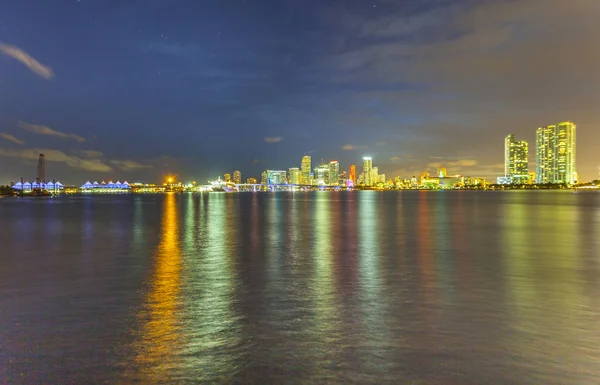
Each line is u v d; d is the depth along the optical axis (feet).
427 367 28.58
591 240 101.50
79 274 61.21
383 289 50.60
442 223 157.28
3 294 49.37
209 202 474.08
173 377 27.37
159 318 39.47
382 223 158.20
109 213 246.06
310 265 67.46
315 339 33.68
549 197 606.14
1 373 28.12
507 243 95.91
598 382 26.58
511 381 26.68
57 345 32.78
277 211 260.21
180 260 73.05
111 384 26.58
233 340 33.58
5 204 425.69
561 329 35.96
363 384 26.32
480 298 46.32
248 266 66.74
